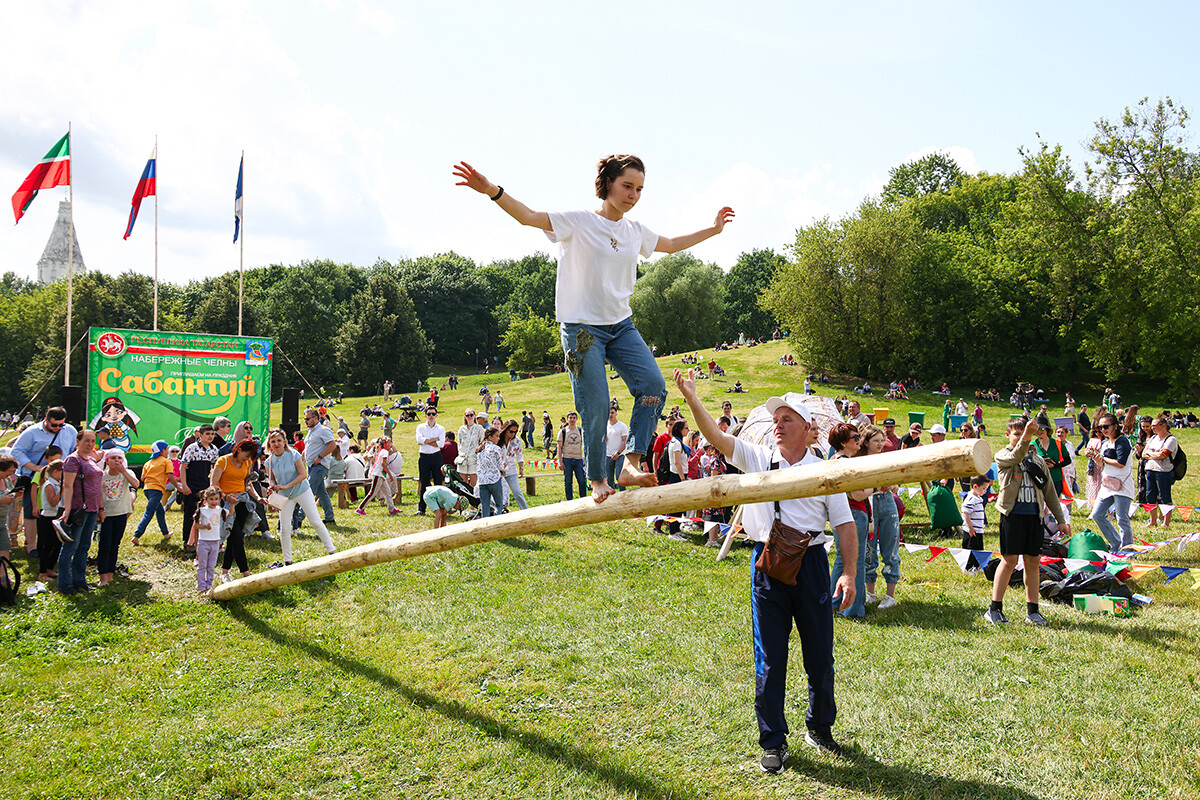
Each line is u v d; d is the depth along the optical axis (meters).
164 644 6.84
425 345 83.19
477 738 5.04
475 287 103.12
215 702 5.65
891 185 76.62
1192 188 36.84
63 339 64.19
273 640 6.96
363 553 5.99
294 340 81.50
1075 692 5.41
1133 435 14.34
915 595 8.19
